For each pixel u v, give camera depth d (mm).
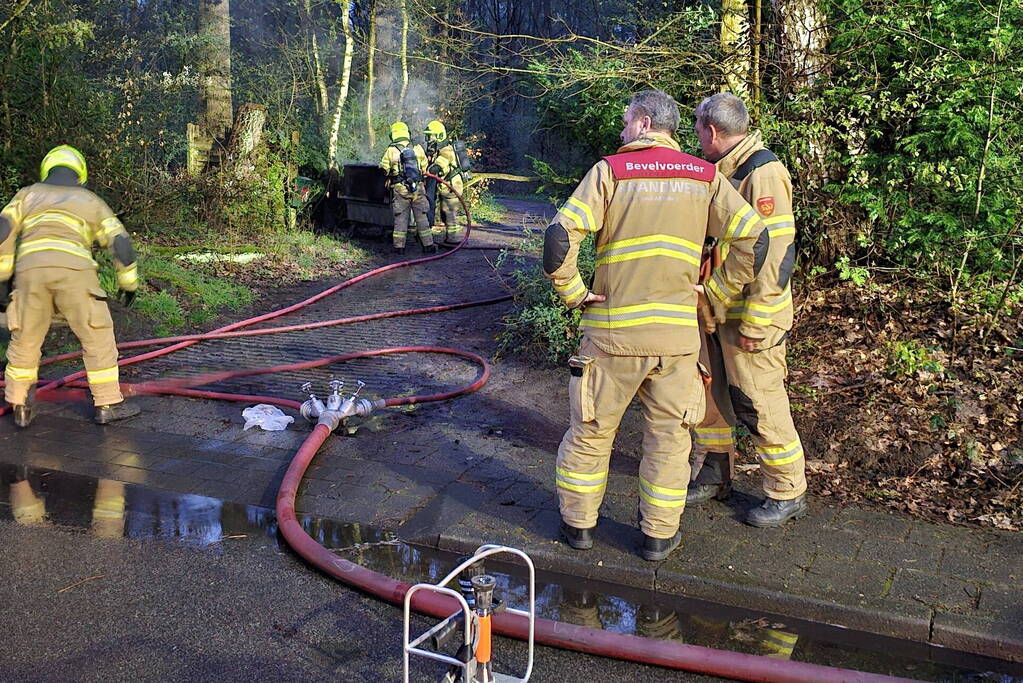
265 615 3727
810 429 5633
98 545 4359
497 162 26594
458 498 4887
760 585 3863
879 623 3650
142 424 6160
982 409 5738
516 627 3537
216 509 4824
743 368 4285
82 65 11922
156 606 3783
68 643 3480
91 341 6035
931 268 6930
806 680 3146
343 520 4668
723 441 4656
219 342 8406
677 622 3746
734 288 4020
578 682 3273
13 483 5133
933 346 6477
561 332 7457
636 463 5391
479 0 29266
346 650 3475
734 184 4223
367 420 6211
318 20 18203
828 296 7176
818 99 7004
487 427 6105
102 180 10727
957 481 4996
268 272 11156
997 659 3482
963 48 6973
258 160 12836
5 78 9977
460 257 12672
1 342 7477
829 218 7195
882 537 4332
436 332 8594
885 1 6965
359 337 8516
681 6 7973
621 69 7289
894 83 7078
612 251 3910
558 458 4230
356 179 13641
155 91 13070
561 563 4160
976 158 6930
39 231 5879
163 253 10977
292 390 6945
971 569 4004
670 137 4012
